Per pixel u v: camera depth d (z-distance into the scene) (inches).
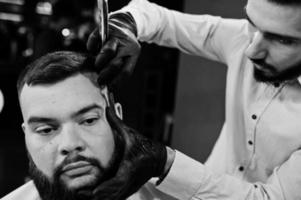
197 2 75.8
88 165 35.5
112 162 36.6
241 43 48.0
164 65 103.2
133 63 38.8
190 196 39.0
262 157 46.1
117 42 36.8
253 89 46.0
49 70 35.4
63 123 35.2
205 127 80.3
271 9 34.0
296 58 37.4
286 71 39.0
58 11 146.9
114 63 36.2
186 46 52.6
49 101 34.9
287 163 40.3
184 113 81.9
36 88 35.0
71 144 34.7
